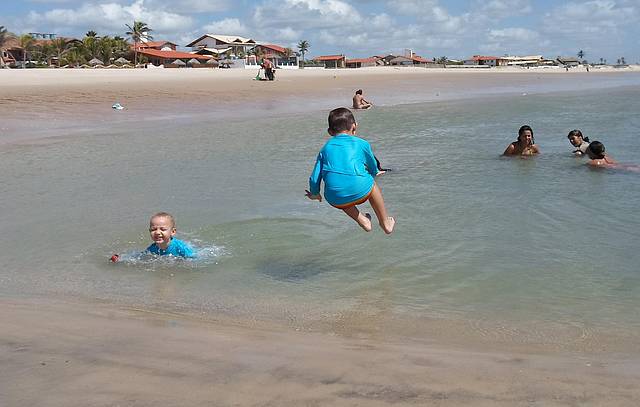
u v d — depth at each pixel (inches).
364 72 3304.6
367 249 224.5
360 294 179.3
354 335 146.7
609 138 539.5
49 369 115.2
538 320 157.9
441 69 4972.9
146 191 329.1
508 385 110.9
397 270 201.0
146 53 3816.4
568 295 176.6
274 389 107.4
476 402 102.9
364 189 201.2
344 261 211.8
